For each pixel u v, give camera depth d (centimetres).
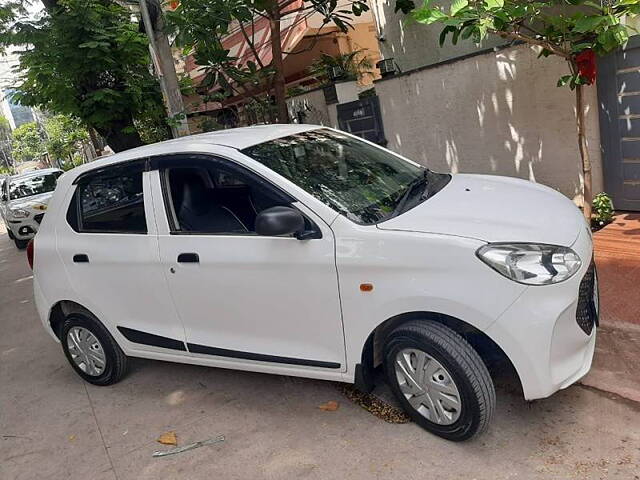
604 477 261
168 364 470
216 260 344
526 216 303
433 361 290
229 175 347
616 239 519
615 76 539
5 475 353
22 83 946
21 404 451
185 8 684
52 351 560
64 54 828
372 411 343
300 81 1288
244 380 418
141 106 920
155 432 371
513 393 335
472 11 450
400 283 285
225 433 353
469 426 287
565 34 472
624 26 435
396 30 877
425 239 281
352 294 301
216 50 734
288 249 317
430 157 771
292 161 355
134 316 404
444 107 721
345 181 349
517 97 631
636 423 293
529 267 264
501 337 265
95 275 410
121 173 395
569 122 594
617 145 561
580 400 318
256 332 348
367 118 841
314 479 295
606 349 357
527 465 276
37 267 448
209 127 930
